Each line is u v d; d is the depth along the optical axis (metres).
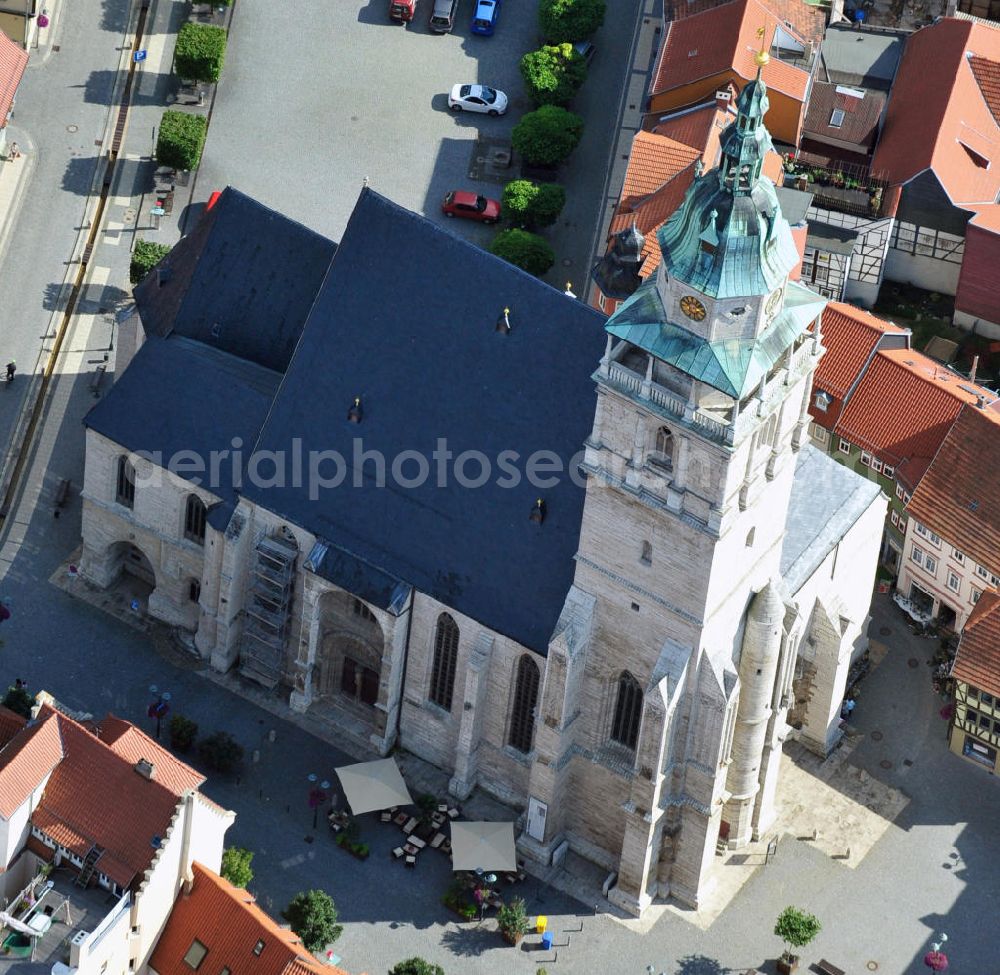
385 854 183.50
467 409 179.00
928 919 183.00
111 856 164.12
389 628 183.00
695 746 174.75
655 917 181.75
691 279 153.38
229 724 192.00
